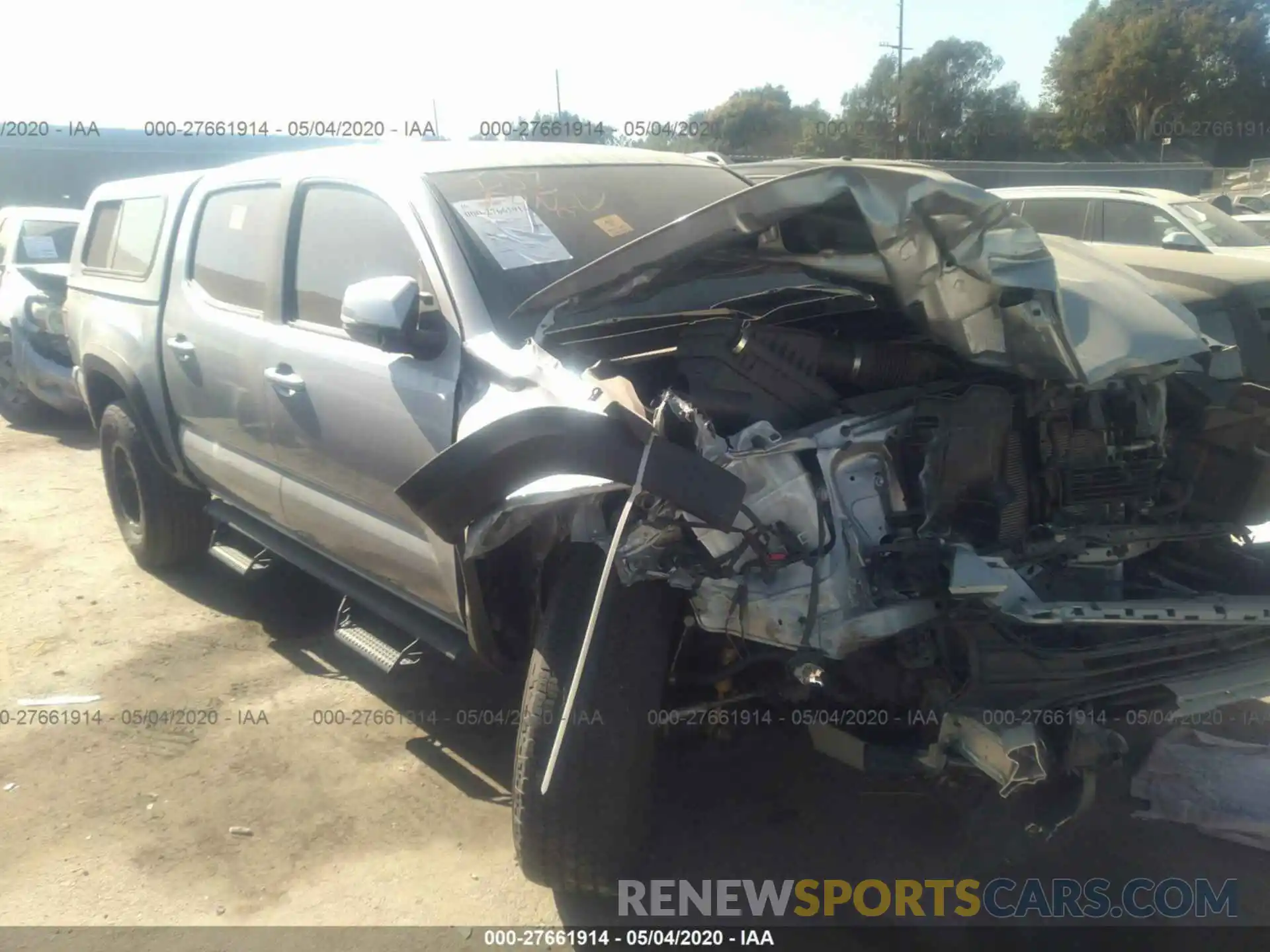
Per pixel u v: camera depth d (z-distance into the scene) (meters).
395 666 3.64
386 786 3.71
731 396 2.96
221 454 4.59
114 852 3.38
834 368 3.10
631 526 2.64
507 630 3.23
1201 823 3.29
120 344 5.15
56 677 4.57
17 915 3.09
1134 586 3.05
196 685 4.48
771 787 3.62
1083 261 3.33
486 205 3.58
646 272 2.87
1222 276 4.46
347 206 3.85
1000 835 2.77
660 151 4.68
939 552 2.63
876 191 2.49
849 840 3.34
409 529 3.41
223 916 3.08
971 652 2.63
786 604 2.62
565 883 2.90
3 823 3.55
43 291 8.83
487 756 3.90
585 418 2.49
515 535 2.78
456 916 3.07
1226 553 3.22
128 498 5.75
